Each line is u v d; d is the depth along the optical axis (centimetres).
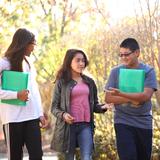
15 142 923
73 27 2269
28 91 905
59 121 1004
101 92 1540
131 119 953
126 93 931
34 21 2189
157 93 1412
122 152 941
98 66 1627
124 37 1625
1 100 920
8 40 2050
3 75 919
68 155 1003
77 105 1001
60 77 1014
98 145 1223
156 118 1326
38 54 2125
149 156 983
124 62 961
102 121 1346
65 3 2327
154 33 1568
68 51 1022
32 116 921
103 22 1836
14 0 2131
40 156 922
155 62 1545
